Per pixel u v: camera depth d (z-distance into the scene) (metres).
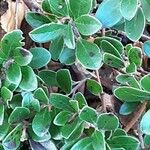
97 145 0.17
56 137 0.18
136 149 0.18
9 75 0.17
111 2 0.18
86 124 0.18
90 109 0.17
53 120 0.18
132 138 0.18
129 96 0.18
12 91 0.18
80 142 0.18
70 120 0.18
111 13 0.18
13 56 0.18
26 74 0.18
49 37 0.18
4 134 0.18
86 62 0.18
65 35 0.18
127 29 0.18
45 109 0.18
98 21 0.17
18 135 0.18
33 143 0.18
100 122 0.17
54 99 0.18
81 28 0.18
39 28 0.18
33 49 0.18
